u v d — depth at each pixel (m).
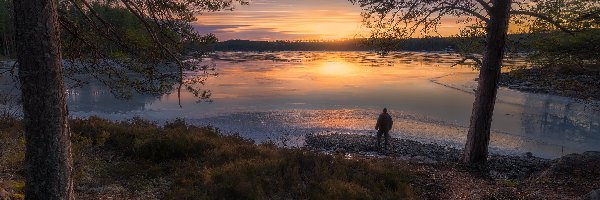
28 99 5.19
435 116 29.59
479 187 10.45
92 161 11.13
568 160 11.45
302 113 30.19
